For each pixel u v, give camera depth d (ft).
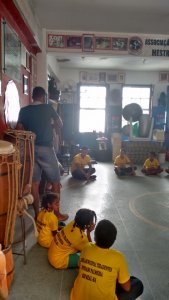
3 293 5.74
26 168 8.18
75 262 7.33
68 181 18.84
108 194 15.47
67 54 18.99
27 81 14.24
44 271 7.29
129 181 19.25
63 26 18.07
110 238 5.53
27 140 8.29
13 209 6.89
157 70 32.30
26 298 6.23
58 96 21.83
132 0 14.61
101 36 18.86
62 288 6.61
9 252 6.61
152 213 12.25
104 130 32.68
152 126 28.96
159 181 19.42
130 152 27.86
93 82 32.24
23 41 13.20
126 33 18.99
